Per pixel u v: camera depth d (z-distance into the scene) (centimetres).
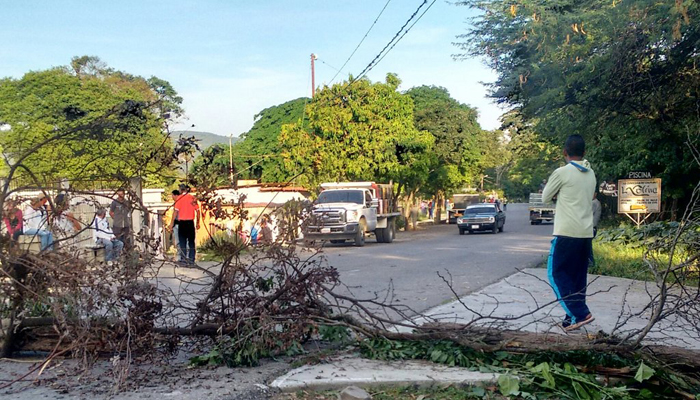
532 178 7362
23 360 562
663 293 503
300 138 3303
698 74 1502
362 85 3309
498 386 491
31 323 567
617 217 3038
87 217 812
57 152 654
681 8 1247
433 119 4662
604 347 506
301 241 600
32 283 561
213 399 454
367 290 1045
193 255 1353
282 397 473
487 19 1783
